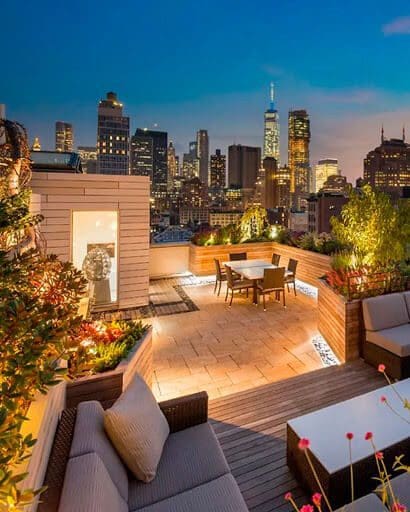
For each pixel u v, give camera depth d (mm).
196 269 8727
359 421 2248
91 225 6289
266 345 4594
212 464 1861
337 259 5672
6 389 1005
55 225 5863
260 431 2703
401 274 4539
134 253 6445
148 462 1736
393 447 2023
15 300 1186
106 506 1312
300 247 8383
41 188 5758
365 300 3840
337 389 3330
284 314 5918
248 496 2078
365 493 1937
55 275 2121
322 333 4742
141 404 1919
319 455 1958
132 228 6414
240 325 5406
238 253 8180
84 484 1336
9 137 2947
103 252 5418
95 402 1964
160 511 1556
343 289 4164
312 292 7305
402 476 1769
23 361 1050
